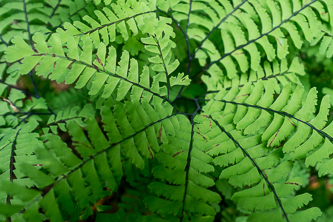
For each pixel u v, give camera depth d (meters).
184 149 0.36
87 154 0.32
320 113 0.37
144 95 0.37
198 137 0.37
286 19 0.41
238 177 0.36
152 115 0.36
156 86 0.38
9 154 0.37
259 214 0.35
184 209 0.35
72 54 0.34
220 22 0.43
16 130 0.41
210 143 0.37
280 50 0.42
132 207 0.48
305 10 0.41
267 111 0.38
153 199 0.35
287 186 0.36
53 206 0.31
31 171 0.30
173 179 0.35
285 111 0.37
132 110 0.35
